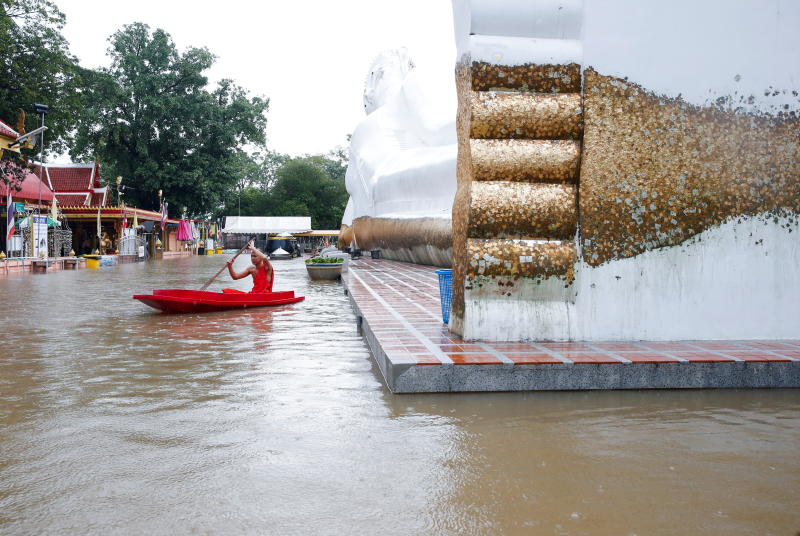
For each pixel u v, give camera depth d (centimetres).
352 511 294
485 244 612
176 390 526
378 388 531
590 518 286
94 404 481
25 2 2897
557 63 612
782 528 276
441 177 2008
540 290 618
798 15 626
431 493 314
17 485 324
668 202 621
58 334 843
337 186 7212
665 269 623
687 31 618
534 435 403
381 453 370
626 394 507
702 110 620
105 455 368
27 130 2953
